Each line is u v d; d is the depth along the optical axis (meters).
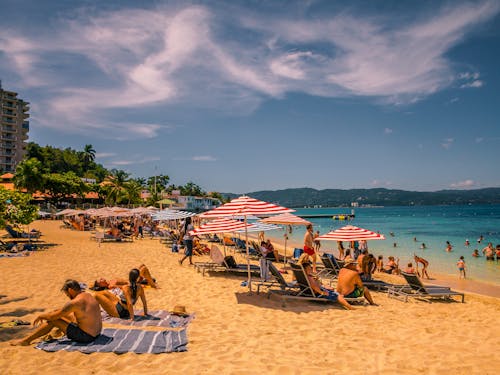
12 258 12.91
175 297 7.96
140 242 21.14
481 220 71.12
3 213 9.96
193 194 136.00
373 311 7.44
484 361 4.72
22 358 4.34
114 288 7.89
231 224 10.16
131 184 70.38
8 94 91.56
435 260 21.38
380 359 4.70
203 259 14.72
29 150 82.81
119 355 4.53
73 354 4.47
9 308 6.77
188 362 4.40
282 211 7.73
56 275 10.05
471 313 7.82
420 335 5.86
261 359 4.55
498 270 17.70
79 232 27.16
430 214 111.75
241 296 8.18
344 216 84.88
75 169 99.38
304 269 7.93
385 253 24.55
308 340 5.41
